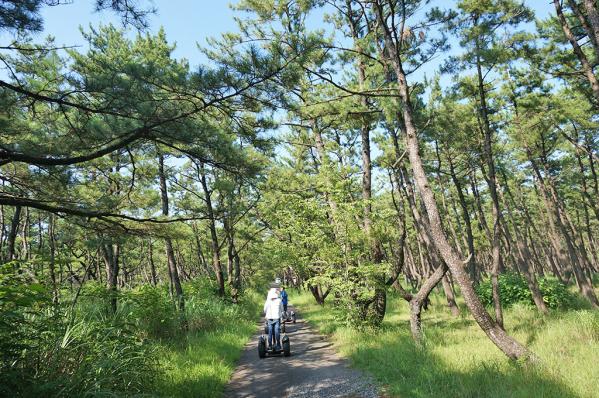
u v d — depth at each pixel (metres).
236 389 7.44
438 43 11.18
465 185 29.38
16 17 5.05
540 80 14.97
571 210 39.28
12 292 4.72
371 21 12.82
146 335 10.30
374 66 12.60
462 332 11.34
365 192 14.67
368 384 7.00
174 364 7.84
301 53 6.68
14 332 4.89
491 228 35.81
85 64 6.55
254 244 29.41
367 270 12.34
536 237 47.62
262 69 6.43
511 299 16.80
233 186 15.66
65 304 6.86
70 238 10.10
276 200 17.91
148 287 12.16
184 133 6.98
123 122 6.65
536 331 10.27
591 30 8.92
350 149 22.48
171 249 15.59
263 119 7.78
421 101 13.99
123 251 24.77
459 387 5.78
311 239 13.86
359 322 12.77
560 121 16.67
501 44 11.84
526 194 37.16
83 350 5.52
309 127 16.44
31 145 6.99
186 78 6.35
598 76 13.41
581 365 6.34
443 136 16.27
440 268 10.52
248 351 11.77
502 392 5.28
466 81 13.84
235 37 14.46
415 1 11.29
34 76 6.76
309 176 18.98
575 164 28.03
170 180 18.16
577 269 19.16
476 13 11.04
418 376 6.59
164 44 15.45
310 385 7.39
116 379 5.33
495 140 18.64
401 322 15.06
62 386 4.63
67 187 8.38
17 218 12.77
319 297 26.06
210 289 21.25
